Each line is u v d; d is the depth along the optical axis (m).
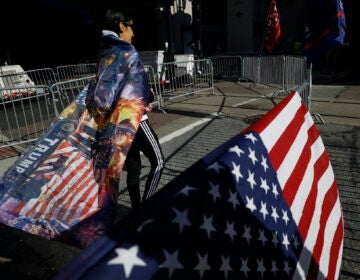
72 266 0.69
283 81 8.95
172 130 5.64
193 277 0.81
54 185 2.26
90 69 14.14
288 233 1.30
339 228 1.86
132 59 2.23
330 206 1.83
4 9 18.09
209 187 0.95
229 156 1.08
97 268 0.66
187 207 0.86
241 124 5.80
